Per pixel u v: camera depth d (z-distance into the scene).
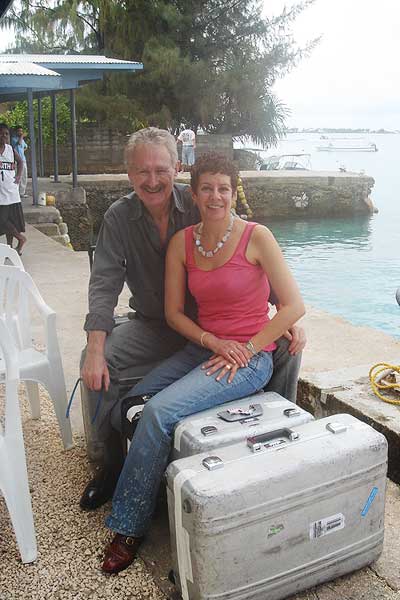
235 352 2.40
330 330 5.23
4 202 8.45
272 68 26.11
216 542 1.90
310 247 17.23
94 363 2.61
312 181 22.16
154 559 2.39
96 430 2.80
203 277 2.46
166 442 2.24
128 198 2.73
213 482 1.91
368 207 23.08
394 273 13.84
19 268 3.20
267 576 2.02
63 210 14.80
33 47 27.11
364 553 2.22
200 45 25.80
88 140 23.02
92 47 26.97
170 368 2.60
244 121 27.09
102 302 2.70
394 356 4.62
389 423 2.97
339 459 2.05
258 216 22.02
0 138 8.23
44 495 2.80
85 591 2.22
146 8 25.34
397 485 2.90
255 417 2.26
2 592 2.21
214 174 2.32
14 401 2.34
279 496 1.96
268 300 2.79
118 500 2.33
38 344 4.83
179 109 26.16
